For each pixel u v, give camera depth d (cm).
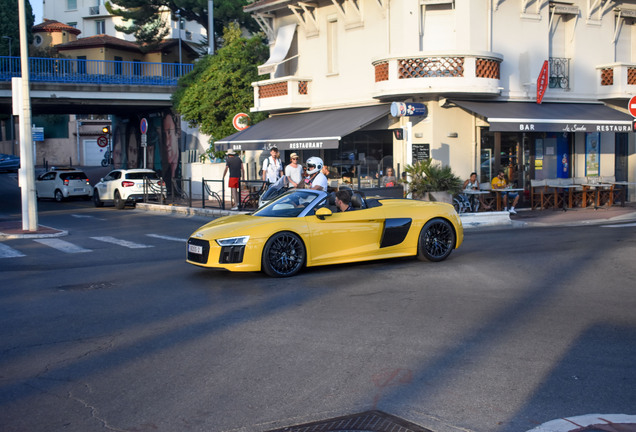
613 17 2303
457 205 1789
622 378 512
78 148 6550
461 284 895
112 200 2730
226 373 548
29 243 1539
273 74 2616
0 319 766
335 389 504
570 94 2211
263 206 1088
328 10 2320
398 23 2045
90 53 5100
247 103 2803
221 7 3922
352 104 2228
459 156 2036
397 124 2067
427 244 1078
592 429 418
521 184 2150
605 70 2242
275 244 973
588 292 830
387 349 601
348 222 1018
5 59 3319
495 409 456
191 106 2878
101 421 456
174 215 2258
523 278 931
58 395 509
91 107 3531
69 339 671
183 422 450
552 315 714
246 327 695
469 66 1912
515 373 528
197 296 868
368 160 2205
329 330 672
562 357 566
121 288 945
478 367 545
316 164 1366
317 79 2389
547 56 2150
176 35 5794
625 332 641
